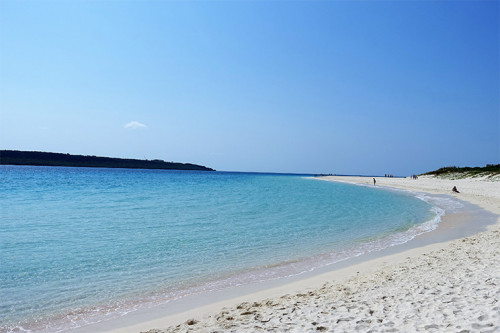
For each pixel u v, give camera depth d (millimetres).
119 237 15305
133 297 8430
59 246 13492
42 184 53844
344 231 17391
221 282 9609
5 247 13234
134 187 51750
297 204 30703
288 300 7691
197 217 21609
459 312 5832
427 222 20188
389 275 9250
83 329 6660
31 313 7445
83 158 192125
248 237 15695
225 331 5965
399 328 5426
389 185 69750
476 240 13625
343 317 6152
